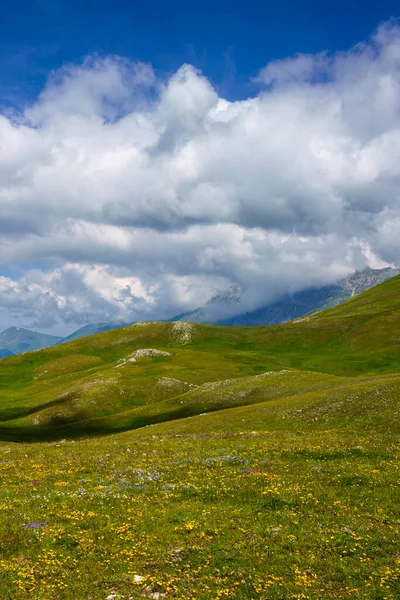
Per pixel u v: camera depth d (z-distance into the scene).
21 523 20.22
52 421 106.19
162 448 38.81
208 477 27.69
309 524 20.62
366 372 144.50
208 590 15.38
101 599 14.82
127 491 25.16
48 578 16.05
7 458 36.06
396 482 26.03
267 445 36.94
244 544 18.58
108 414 111.62
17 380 179.88
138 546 18.42
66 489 25.61
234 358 159.75
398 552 18.08
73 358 198.88
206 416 72.00
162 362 154.50
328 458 32.34
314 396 67.06
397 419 48.69
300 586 15.67
